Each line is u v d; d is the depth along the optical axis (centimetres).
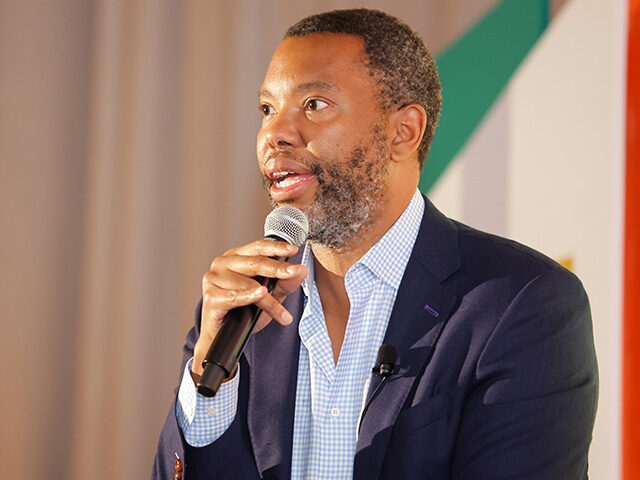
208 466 423
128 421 784
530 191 685
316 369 431
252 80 789
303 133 409
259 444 425
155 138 800
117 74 811
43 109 816
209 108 796
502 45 718
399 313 419
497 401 382
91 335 795
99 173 802
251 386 439
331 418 419
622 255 627
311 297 445
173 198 799
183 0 809
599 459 616
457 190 711
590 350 414
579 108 666
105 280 798
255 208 780
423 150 457
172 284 794
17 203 811
